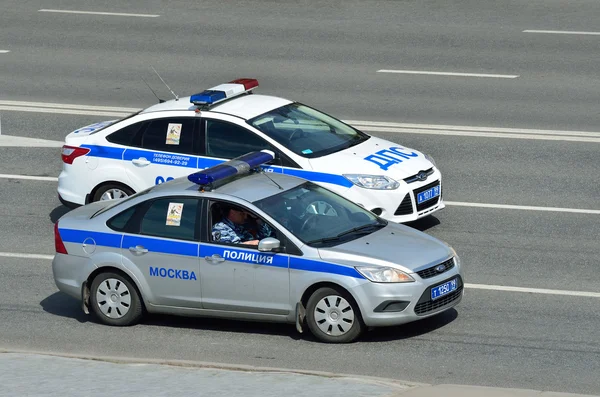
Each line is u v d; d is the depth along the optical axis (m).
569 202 41.22
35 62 64.81
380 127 51.22
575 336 28.61
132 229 30.53
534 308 30.92
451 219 39.88
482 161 46.31
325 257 28.38
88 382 24.45
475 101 54.88
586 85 56.78
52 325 31.39
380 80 58.94
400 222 36.62
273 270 28.77
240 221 29.70
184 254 29.70
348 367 27.05
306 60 63.09
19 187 45.72
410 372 26.55
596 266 34.44
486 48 63.88
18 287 34.78
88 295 31.38
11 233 40.22
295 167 36.88
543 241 37.09
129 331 30.70
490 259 35.53
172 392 23.34
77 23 72.50
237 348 28.91
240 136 37.88
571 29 66.75
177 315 31.39
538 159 46.25
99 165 39.69
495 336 28.86
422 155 39.25
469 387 23.86
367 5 73.75
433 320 30.31
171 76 61.06
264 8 74.31
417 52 63.72
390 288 27.86
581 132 49.59
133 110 55.59
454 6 72.69
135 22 72.31
